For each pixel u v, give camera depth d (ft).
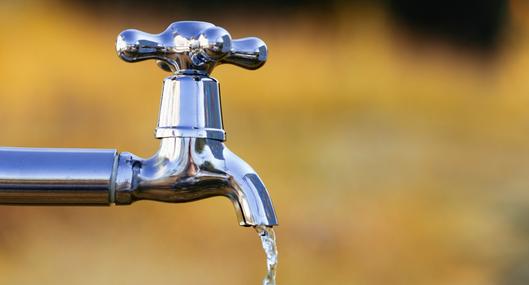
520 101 30.19
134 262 19.39
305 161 24.07
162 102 5.79
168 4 28.84
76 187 5.66
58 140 23.67
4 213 19.19
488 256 20.86
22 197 5.65
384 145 25.22
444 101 29.27
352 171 23.61
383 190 22.88
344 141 24.98
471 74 31.35
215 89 5.78
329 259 20.38
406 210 21.74
